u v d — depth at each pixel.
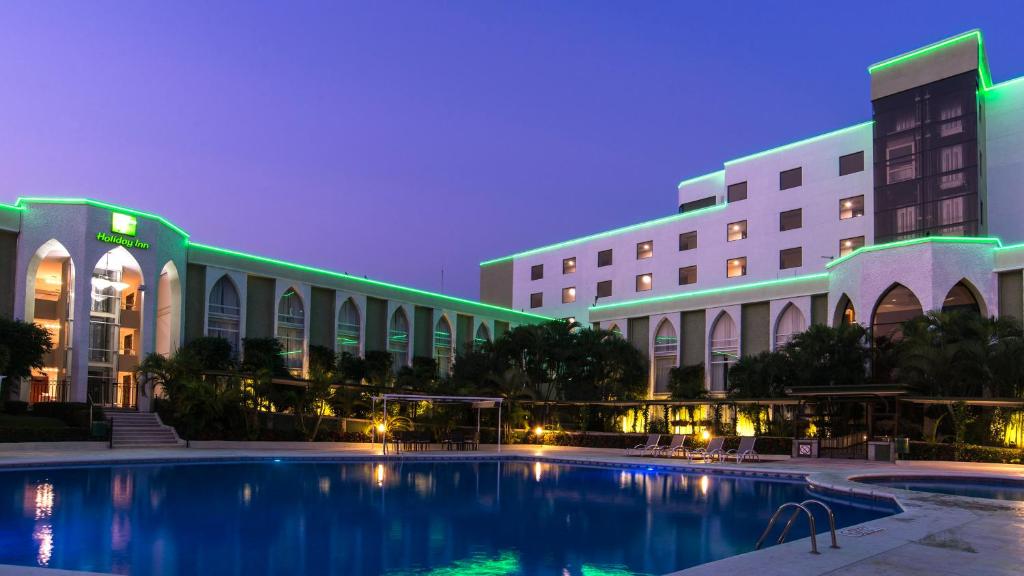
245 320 45.91
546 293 69.62
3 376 32.28
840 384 37.25
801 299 46.53
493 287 75.31
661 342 55.00
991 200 44.50
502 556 11.85
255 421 36.09
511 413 42.62
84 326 38.12
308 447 36.41
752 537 13.65
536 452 35.31
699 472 26.64
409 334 55.31
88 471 24.11
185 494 18.72
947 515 14.07
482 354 49.06
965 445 31.30
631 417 49.06
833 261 44.81
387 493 19.69
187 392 34.75
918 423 35.81
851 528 12.48
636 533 14.03
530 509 17.09
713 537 13.65
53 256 40.50
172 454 29.00
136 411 38.34
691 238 59.03
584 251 67.00
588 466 29.58
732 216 56.31
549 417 45.47
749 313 49.81
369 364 48.72
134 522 14.35
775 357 39.88
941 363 32.78
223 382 38.38
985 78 46.41
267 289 47.59
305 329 48.56
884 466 28.53
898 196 45.84
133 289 44.53
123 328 43.97
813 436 36.03
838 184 50.25
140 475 23.17
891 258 39.88
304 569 10.77
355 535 13.46
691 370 50.31
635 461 29.58
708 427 43.12
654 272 61.16
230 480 22.19
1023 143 43.84
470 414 45.06
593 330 49.31
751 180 55.53
